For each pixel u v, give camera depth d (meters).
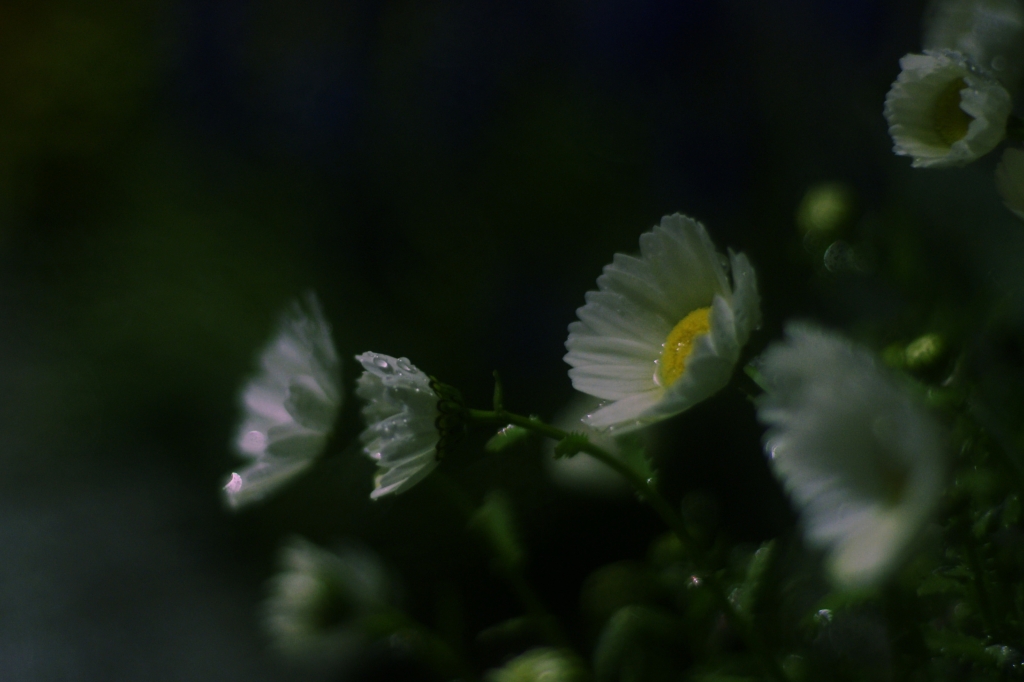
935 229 0.57
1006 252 0.55
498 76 1.66
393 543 0.93
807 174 0.98
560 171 1.43
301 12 2.11
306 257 1.78
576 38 1.58
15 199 2.37
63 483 1.45
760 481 0.69
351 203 1.80
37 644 1.11
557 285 1.37
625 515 0.80
